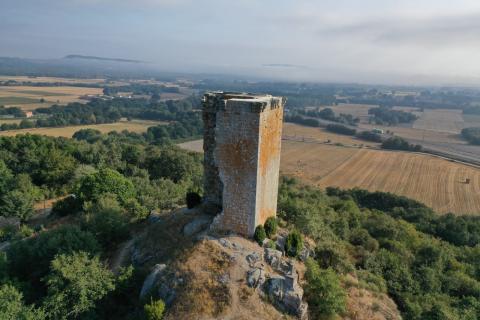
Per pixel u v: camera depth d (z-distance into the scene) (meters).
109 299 23.20
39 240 27.97
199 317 19.91
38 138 68.31
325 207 51.88
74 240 26.91
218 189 29.16
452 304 31.62
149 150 73.19
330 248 30.84
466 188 80.31
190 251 24.02
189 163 64.69
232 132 24.73
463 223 58.00
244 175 24.98
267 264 24.17
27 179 52.00
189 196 31.14
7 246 34.56
